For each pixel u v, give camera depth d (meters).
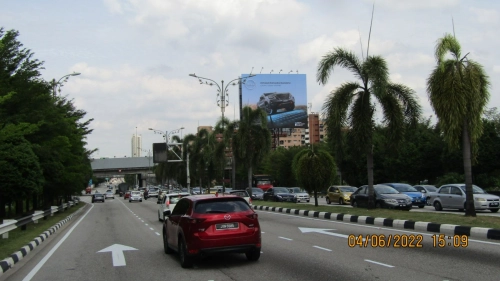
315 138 118.06
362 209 23.16
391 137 22.00
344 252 11.74
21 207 27.55
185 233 10.45
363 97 22.14
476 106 16.78
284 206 31.06
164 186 128.50
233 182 46.78
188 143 65.50
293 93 86.31
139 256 12.85
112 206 52.50
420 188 33.56
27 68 24.80
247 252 10.91
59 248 15.49
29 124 22.25
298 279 8.84
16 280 9.98
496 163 39.44
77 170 38.00
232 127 43.97
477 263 9.64
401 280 8.36
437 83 16.92
